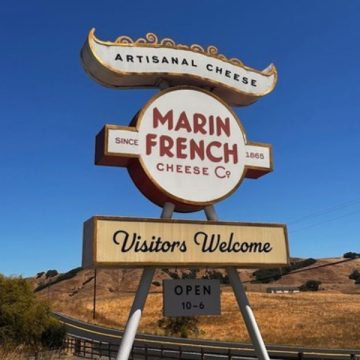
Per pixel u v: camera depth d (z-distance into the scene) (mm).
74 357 28672
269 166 13617
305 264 161375
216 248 12516
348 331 53188
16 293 29109
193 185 12719
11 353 19266
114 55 12617
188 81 13555
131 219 11812
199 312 12562
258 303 79812
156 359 28562
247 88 14125
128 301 95188
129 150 12227
